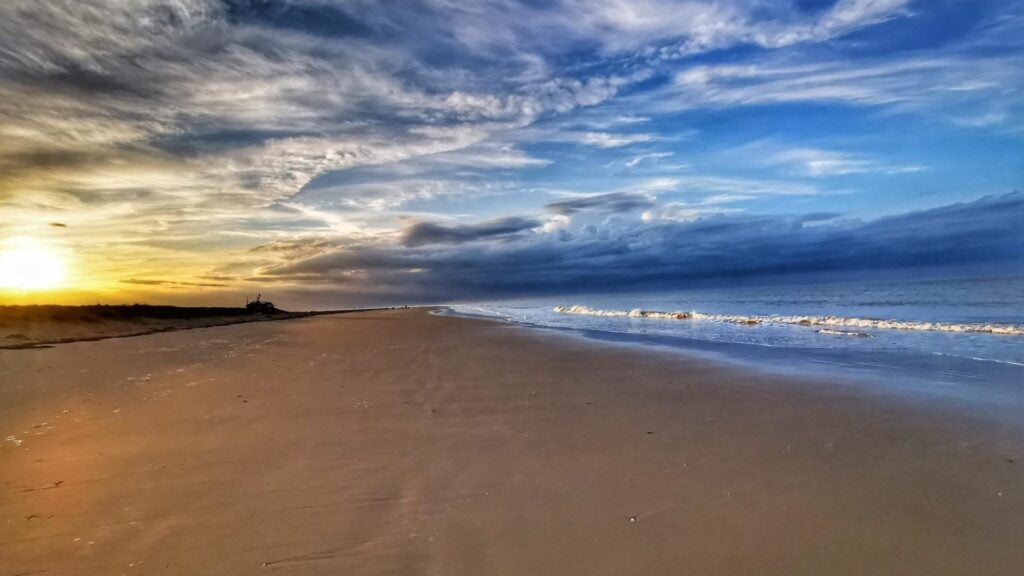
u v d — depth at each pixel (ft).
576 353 38.34
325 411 21.91
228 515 12.20
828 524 11.30
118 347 48.34
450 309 183.73
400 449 16.81
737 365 31.14
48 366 35.68
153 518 12.09
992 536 10.59
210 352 43.80
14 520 12.03
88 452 16.85
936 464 14.53
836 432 17.63
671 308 101.91
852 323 54.70
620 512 12.11
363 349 44.65
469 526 11.57
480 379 28.60
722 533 11.03
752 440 17.08
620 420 19.83
